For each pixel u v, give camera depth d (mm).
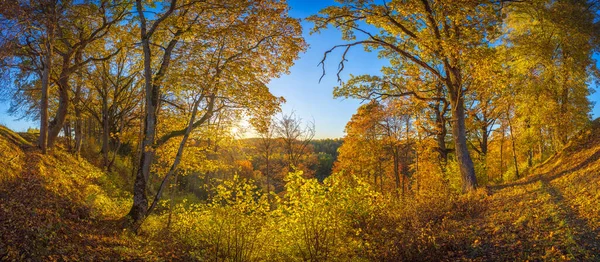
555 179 12758
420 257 8172
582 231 7492
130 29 18953
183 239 10312
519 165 22219
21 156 12336
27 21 12641
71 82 20750
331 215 8898
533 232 8055
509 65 19516
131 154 29031
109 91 25078
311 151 35750
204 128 15414
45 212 9086
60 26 15711
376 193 10828
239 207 8867
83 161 19156
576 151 15227
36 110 21469
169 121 16047
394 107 24125
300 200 8836
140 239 10031
